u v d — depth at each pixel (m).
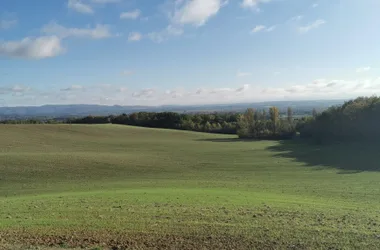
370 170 35.62
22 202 16.62
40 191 25.69
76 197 18.12
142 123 126.69
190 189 23.00
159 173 36.53
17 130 76.44
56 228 10.52
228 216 12.26
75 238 9.47
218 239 9.55
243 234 10.00
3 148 56.09
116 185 27.47
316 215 12.71
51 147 60.97
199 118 127.56
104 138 80.12
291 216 12.43
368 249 8.84
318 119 75.81
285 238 9.65
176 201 15.98
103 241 9.25
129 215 12.43
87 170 36.84
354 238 9.68
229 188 24.30
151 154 53.91
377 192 22.20
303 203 16.08
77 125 93.50
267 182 28.66
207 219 11.80
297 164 42.62
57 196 19.69
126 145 68.94
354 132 63.00
